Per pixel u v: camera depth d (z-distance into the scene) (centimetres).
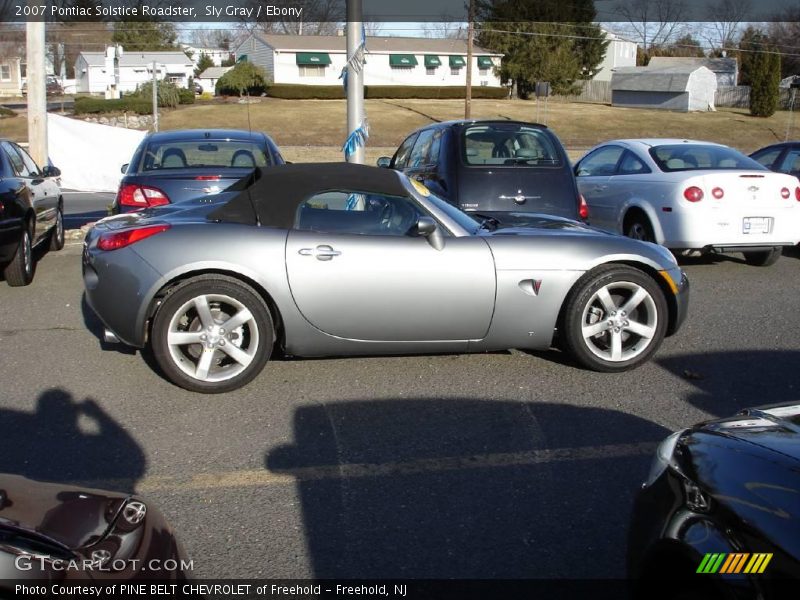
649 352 611
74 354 649
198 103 5809
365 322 566
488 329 583
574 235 606
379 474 449
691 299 848
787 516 234
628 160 1052
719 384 592
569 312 591
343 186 581
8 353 651
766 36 7594
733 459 269
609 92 7156
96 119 4750
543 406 546
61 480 441
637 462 464
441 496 425
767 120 5891
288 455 472
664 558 269
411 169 980
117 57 5572
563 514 407
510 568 362
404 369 614
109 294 558
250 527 395
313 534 389
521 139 893
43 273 931
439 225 581
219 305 560
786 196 938
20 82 7194
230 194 657
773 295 867
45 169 1031
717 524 249
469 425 514
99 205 2069
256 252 551
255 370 561
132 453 475
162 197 834
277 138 4428
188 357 569
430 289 566
